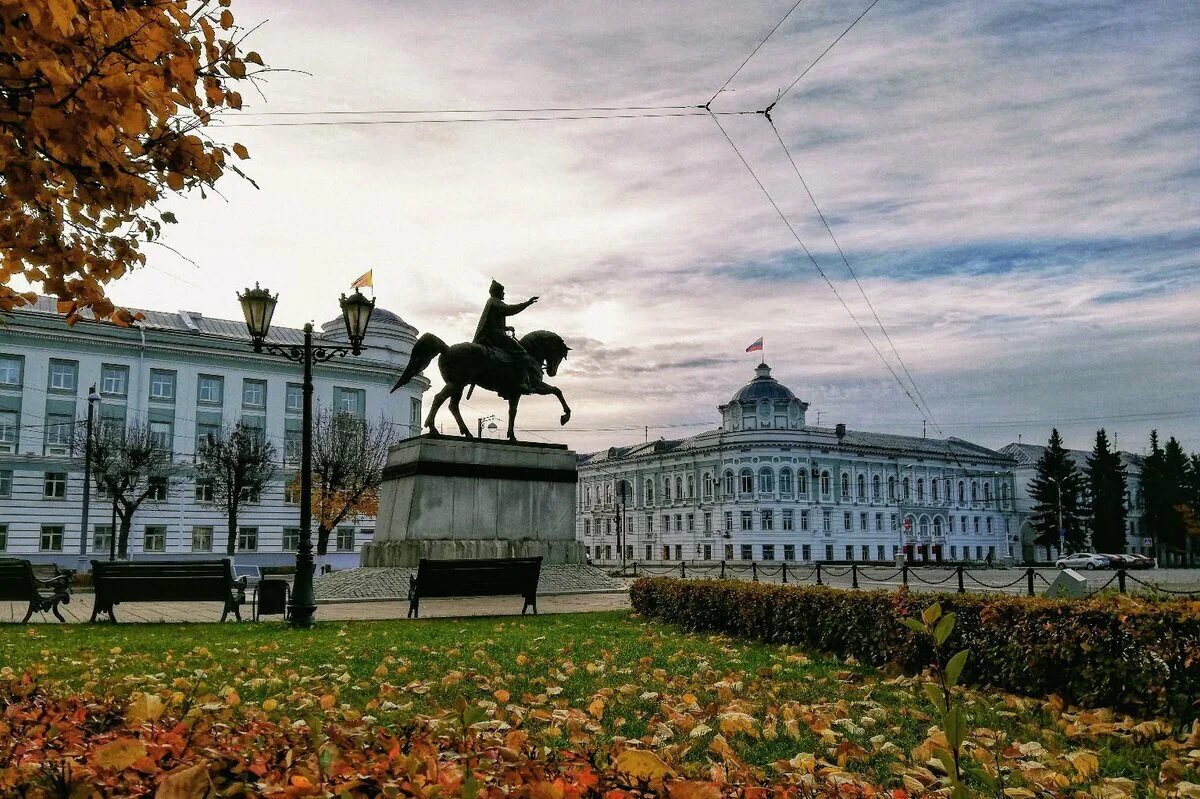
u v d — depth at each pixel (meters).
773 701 6.04
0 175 3.94
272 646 8.90
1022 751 4.56
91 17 3.57
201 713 4.25
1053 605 6.37
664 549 84.12
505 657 8.24
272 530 55.91
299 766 3.00
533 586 13.67
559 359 21.86
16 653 8.36
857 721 5.35
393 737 3.56
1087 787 3.95
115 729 3.47
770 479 75.62
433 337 19.38
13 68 3.61
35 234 4.24
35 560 48.97
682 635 10.59
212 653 8.45
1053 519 81.38
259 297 12.90
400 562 18.36
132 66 3.81
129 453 44.22
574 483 20.64
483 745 3.66
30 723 3.74
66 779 2.62
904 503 82.50
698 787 2.77
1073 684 6.01
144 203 4.19
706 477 80.25
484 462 19.58
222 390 55.88
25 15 3.43
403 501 19.14
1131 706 5.63
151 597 12.20
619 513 70.25
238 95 4.21
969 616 7.01
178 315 59.50
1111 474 83.00
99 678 6.64
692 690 6.46
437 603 16.12
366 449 49.28
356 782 2.82
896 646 7.53
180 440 54.06
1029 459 93.12
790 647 9.07
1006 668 6.53
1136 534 92.44
